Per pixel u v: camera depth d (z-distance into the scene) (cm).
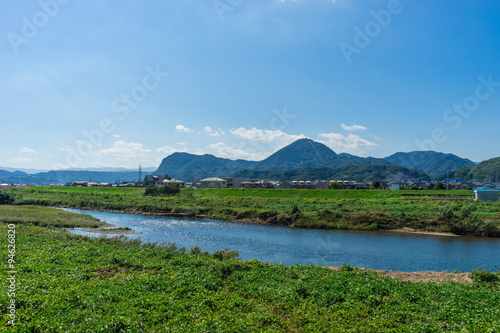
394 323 1506
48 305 1528
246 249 4528
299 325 1512
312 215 7294
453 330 1431
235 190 11944
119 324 1364
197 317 1514
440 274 2839
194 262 2614
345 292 1972
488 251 4550
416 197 9300
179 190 12575
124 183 19462
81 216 7300
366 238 5503
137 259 2702
